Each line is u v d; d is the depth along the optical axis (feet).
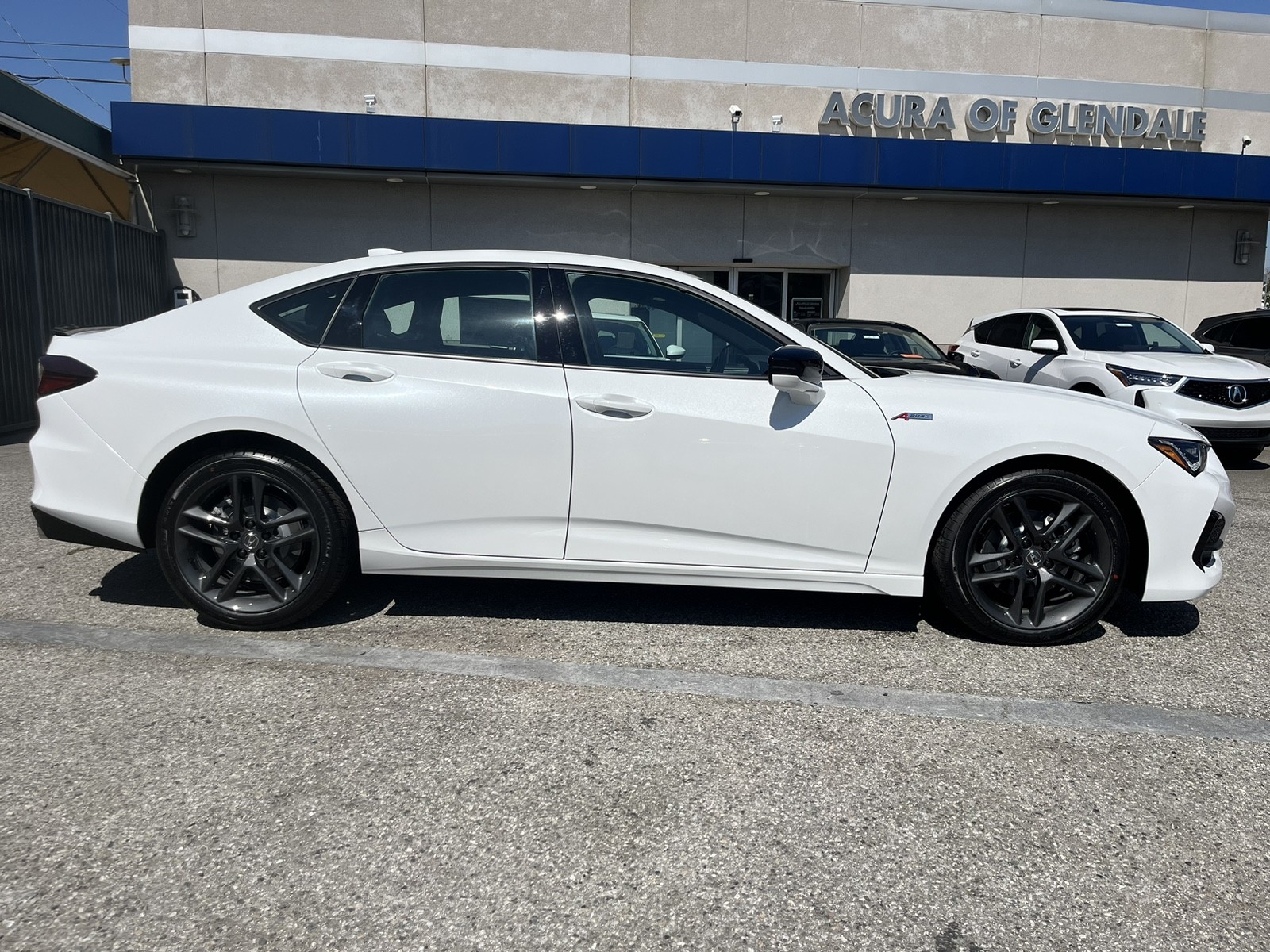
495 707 9.90
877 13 45.16
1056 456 11.73
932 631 12.60
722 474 11.43
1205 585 11.93
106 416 11.64
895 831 7.67
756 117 44.86
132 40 41.09
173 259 42.60
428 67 42.80
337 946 6.16
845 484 11.46
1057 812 8.00
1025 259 47.14
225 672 10.68
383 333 11.87
